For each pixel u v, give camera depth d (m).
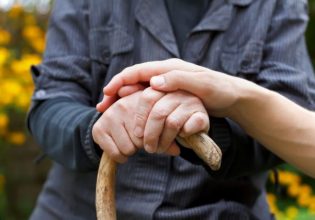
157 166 1.12
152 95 0.94
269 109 1.00
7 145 2.72
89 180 1.19
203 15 1.18
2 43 2.78
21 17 2.91
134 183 1.12
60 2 1.27
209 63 1.14
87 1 1.22
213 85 0.95
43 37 2.87
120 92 0.98
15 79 2.55
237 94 0.97
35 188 2.85
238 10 1.17
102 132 0.98
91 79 1.19
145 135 0.94
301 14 1.20
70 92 1.18
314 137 1.02
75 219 1.20
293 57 1.16
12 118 2.69
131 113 0.96
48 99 1.18
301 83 1.14
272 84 1.13
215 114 1.00
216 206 1.10
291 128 1.01
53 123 1.12
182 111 0.93
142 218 1.09
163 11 1.16
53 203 1.25
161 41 1.14
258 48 1.14
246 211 1.13
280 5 1.19
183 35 1.17
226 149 1.03
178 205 1.11
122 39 1.16
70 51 1.21
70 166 1.10
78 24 1.22
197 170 1.11
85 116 1.07
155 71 0.96
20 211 2.80
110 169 0.99
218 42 1.15
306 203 3.00
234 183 1.15
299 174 3.19
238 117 1.01
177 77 0.93
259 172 1.14
